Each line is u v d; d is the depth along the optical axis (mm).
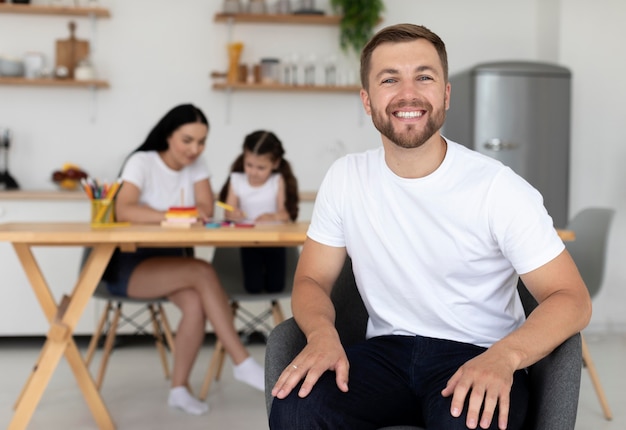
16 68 5047
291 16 5223
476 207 1501
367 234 1600
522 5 5582
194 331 3123
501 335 1577
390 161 1564
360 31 5246
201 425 3000
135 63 5309
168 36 5328
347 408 1426
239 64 5273
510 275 1566
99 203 3014
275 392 1417
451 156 1543
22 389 3555
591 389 3645
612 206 5195
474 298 1549
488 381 1312
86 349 4430
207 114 5379
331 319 1589
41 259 4434
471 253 1522
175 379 3180
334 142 5484
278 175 3855
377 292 1632
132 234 2611
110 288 3205
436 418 1357
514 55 5594
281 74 5344
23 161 5234
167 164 3488
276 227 3018
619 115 5188
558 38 5164
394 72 1521
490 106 4805
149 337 4793
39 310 4441
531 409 1478
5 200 4418
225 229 2807
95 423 3043
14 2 5051
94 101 5270
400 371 1541
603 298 5141
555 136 4859
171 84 5340
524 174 4832
